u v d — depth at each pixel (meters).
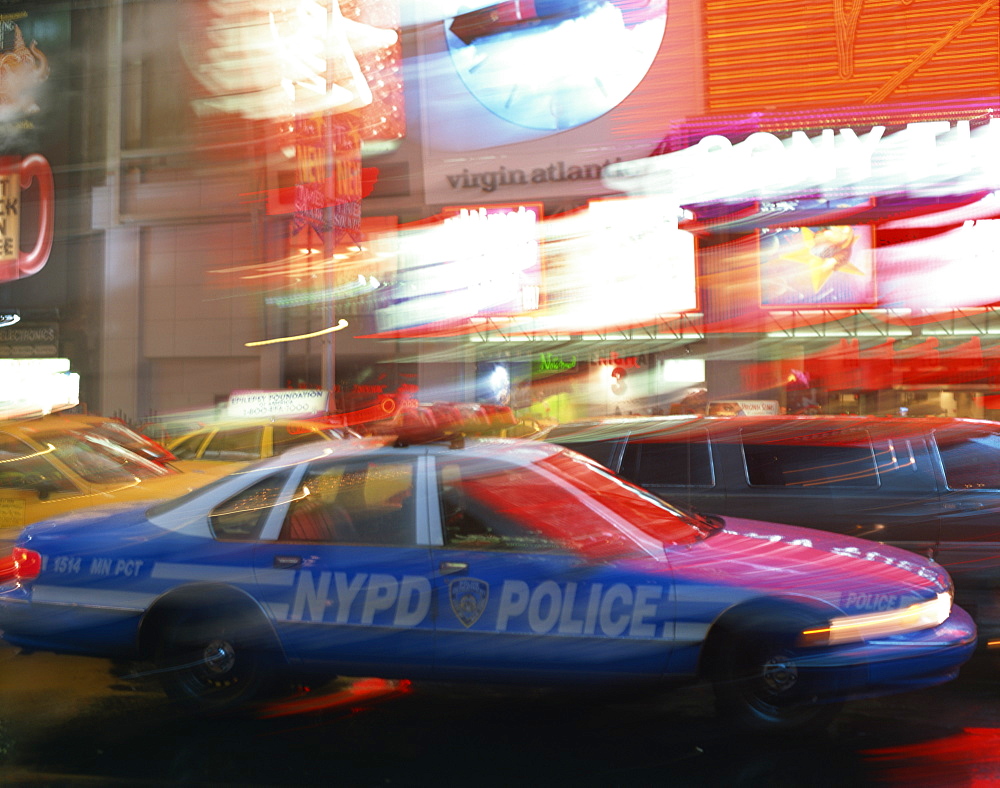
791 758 3.71
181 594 4.18
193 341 22.83
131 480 7.00
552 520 4.08
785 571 3.93
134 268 23.11
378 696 4.57
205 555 4.22
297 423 10.20
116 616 4.25
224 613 4.18
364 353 21.66
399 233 21.36
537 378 20.59
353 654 4.04
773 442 6.32
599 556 3.96
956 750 3.76
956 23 17.94
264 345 22.44
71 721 4.25
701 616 3.82
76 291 23.56
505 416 15.14
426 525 4.09
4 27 23.94
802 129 18.75
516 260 20.59
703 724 4.14
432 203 21.03
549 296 20.45
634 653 3.85
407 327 21.36
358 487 4.24
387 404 21.44
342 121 19.72
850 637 3.81
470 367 20.94
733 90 19.16
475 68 20.61
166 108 23.11
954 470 6.12
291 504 4.27
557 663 3.89
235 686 4.16
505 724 4.18
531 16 20.33
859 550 4.31
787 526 4.77
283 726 4.17
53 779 3.58
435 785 3.49
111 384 23.08
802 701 3.83
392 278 21.44
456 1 20.62
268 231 22.52
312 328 22.25
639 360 20.00
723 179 19.23
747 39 19.03
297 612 4.08
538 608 3.90
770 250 19.06
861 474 6.13
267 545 4.20
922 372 18.28
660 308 19.70
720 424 6.48
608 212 20.03
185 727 4.16
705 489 6.19
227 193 22.72
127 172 23.25
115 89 23.31
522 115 20.42
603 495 4.30
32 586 4.41
